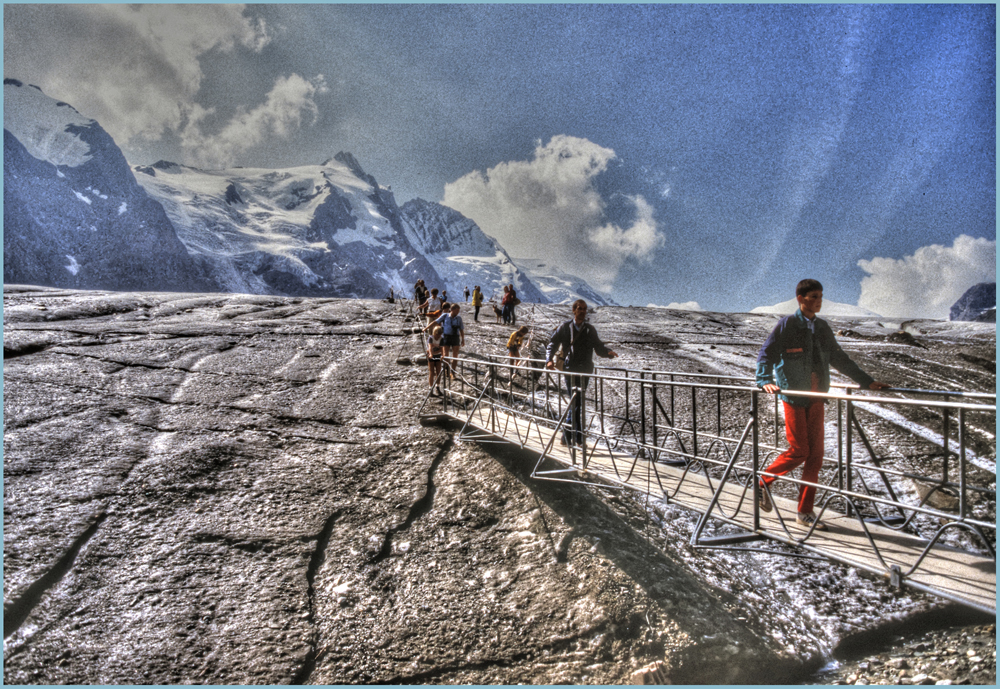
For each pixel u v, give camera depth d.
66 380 8.66
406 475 6.69
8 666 4.18
